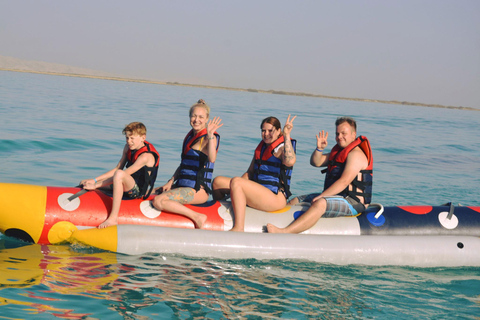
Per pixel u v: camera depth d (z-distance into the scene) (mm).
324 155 4770
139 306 3076
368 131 17922
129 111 17922
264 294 3422
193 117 4352
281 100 51375
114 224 4070
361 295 3551
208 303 3201
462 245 4336
